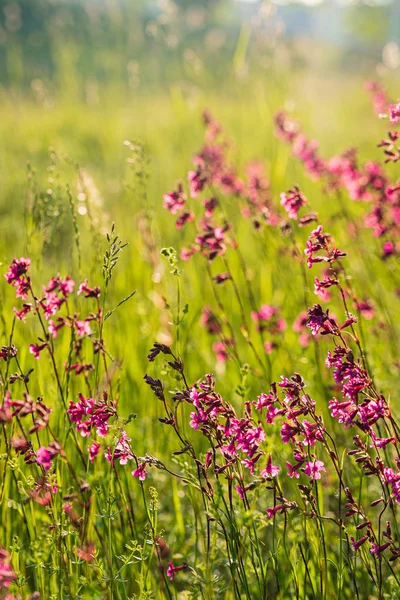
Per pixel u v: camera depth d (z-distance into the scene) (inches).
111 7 687.7
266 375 192.1
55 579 142.2
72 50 698.2
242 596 149.1
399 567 152.6
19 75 695.7
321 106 571.8
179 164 408.8
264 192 257.4
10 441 130.3
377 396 123.2
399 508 181.8
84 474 125.3
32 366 196.9
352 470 177.6
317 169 254.8
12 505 133.7
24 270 137.9
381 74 496.7
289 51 505.7
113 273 247.9
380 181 235.0
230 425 123.7
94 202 191.8
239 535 128.3
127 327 231.8
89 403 126.0
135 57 667.4
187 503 191.0
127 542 152.3
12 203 336.2
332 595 143.3
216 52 655.8
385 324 223.9
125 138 528.4
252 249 314.2
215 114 511.8
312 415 122.6
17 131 585.0
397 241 231.1
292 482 163.6
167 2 463.2
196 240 193.2
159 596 138.9
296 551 145.6
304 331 218.5
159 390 126.0
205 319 227.0
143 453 183.5
